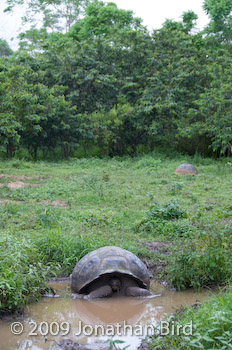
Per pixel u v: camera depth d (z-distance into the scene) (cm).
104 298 505
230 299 416
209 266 540
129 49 2698
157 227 804
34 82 2517
